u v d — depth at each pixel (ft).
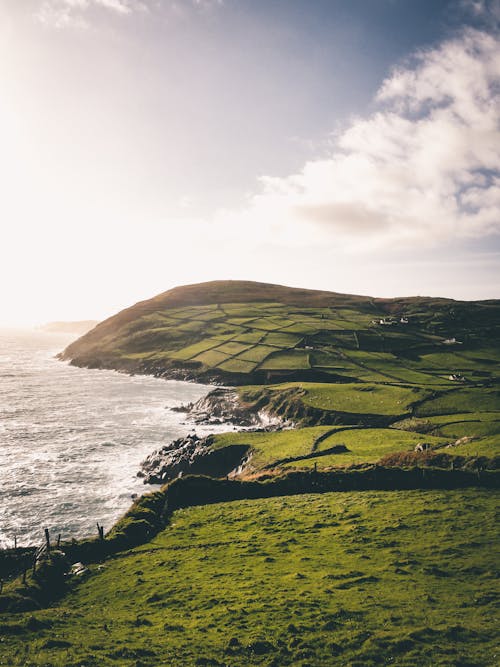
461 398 340.18
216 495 162.30
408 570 93.15
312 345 586.04
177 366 580.71
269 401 384.27
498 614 74.33
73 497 210.59
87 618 81.25
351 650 65.82
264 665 62.95
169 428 345.10
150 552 119.24
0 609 84.64
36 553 116.37
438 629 69.72
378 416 316.81
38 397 446.60
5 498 204.85
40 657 61.52
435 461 173.58
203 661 63.36
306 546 111.04
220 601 84.74
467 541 105.40
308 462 201.26
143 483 233.35
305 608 78.79
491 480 152.35
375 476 159.43
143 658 63.67
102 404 422.41
